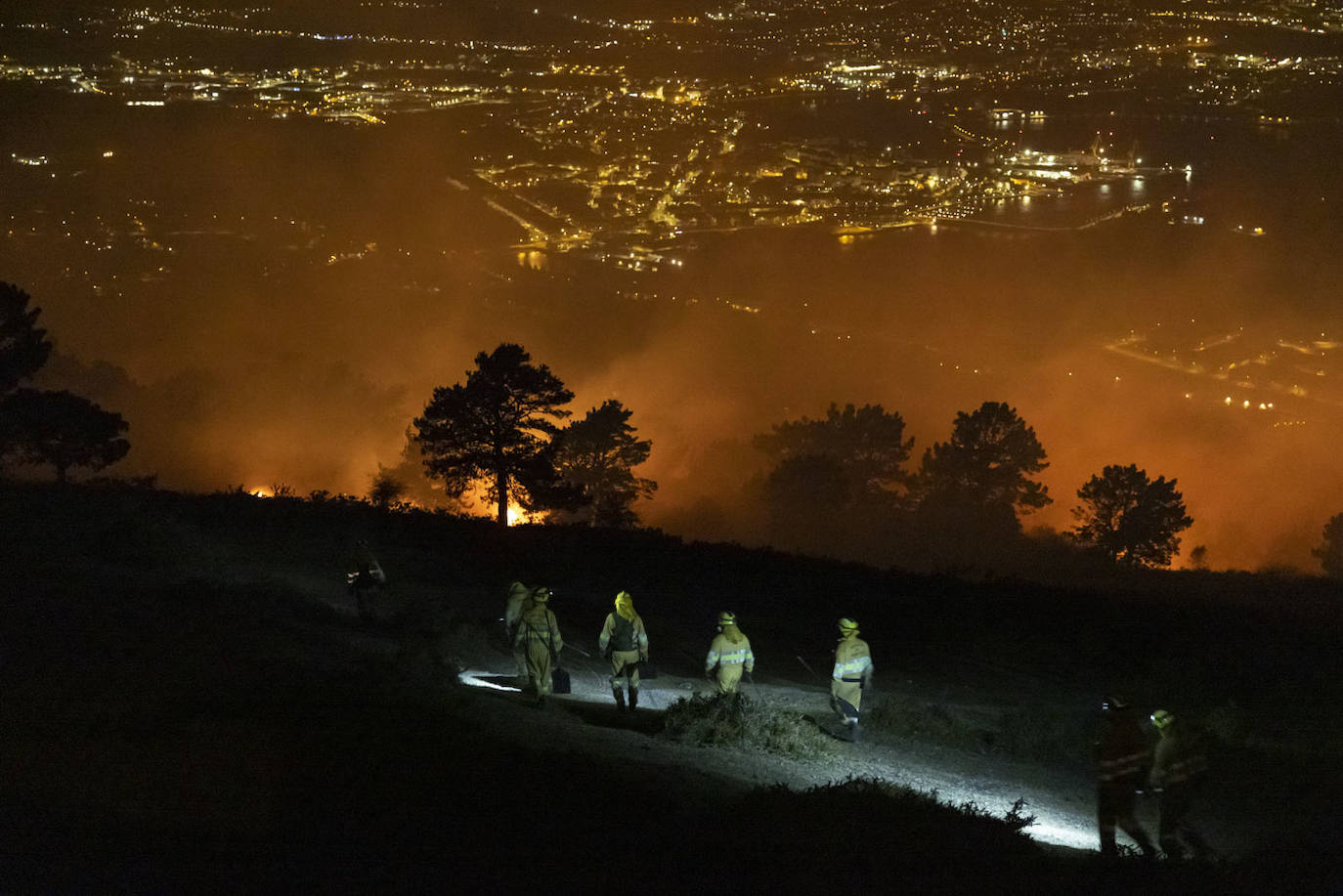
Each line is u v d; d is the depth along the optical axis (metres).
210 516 25.55
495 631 17.44
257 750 8.15
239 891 5.74
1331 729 16.84
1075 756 15.09
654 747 11.07
